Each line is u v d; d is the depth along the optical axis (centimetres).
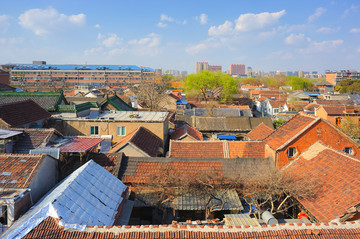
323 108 4728
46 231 1023
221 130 4416
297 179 1755
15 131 1956
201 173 1886
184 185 1814
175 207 1725
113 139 2833
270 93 9762
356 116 4534
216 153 2445
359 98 7519
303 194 1591
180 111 6312
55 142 2000
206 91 9881
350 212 1328
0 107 2219
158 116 3116
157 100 6575
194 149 2481
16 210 1223
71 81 14562
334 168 1741
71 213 1123
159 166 2016
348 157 1747
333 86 12962
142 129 2756
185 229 1063
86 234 1023
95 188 1376
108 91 8969
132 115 3058
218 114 5659
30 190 1323
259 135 3275
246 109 6016
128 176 1917
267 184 1747
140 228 1056
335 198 1496
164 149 2955
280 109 7156
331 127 2109
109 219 1218
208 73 9556
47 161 1558
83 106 3188
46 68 14425
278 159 2072
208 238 1030
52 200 1134
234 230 1069
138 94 7262
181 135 3017
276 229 1080
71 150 1806
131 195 1838
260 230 1073
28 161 1492
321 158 1909
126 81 14962
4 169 1430
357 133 3997
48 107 3019
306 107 6075
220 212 1870
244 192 1866
